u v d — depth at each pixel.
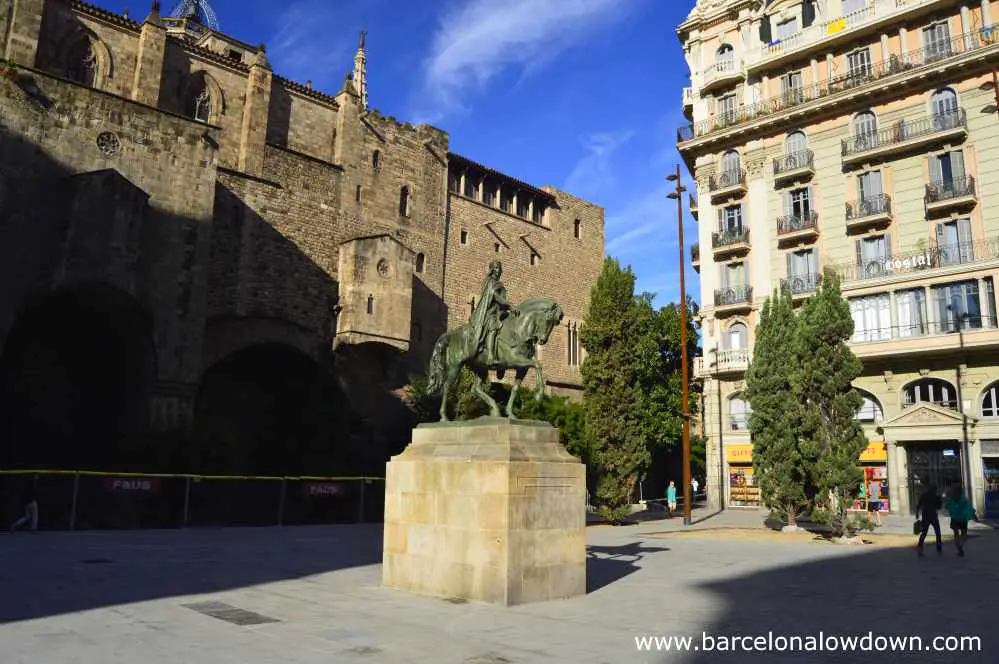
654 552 20.08
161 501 29.14
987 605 11.35
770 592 12.58
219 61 44.94
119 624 9.01
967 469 34.34
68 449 33.19
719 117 46.62
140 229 33.91
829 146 42.00
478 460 11.26
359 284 46.53
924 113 38.88
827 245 41.19
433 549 11.71
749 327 43.06
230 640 8.17
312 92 49.56
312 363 44.38
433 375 13.50
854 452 24.66
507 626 9.16
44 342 35.97
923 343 35.94
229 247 42.66
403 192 53.75
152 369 34.03
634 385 35.12
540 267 64.44
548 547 11.30
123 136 34.91
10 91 31.78
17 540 20.95
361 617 9.65
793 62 44.34
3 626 8.74
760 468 28.52
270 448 42.97
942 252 36.97
